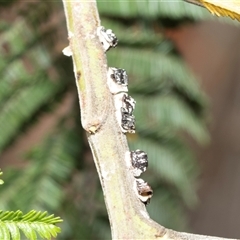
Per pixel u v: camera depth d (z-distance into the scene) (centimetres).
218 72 105
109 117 32
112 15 51
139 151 32
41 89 53
